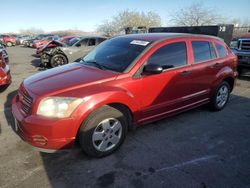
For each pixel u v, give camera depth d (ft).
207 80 14.96
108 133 10.65
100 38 41.29
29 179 9.27
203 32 33.19
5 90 21.68
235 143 12.21
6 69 19.99
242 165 10.34
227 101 17.35
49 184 9.01
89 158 10.68
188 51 13.65
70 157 10.74
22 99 10.64
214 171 9.89
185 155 11.01
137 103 11.43
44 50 37.42
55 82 10.48
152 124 14.23
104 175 9.55
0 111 16.24
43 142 9.50
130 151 11.27
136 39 13.30
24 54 63.26
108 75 10.89
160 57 12.27
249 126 14.20
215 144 12.06
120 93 10.46
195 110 16.69
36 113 9.50
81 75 11.10
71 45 40.14
